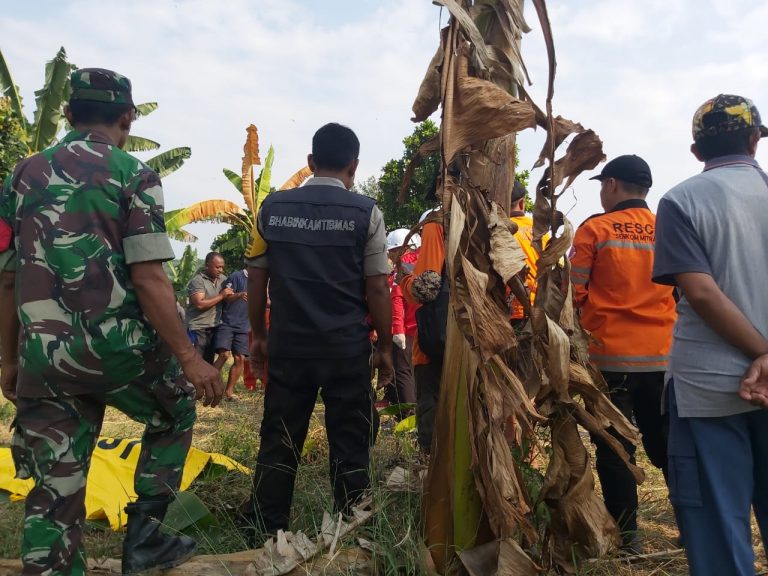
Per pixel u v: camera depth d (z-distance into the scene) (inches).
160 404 92.0
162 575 93.3
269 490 114.3
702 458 79.5
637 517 133.8
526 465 106.2
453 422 92.2
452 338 93.7
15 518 121.4
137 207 84.3
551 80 100.0
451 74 93.2
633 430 94.0
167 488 95.0
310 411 116.7
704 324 80.4
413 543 94.3
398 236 194.2
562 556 95.6
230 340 302.4
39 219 82.7
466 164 97.3
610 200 127.3
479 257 93.4
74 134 87.4
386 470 127.5
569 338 99.3
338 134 116.8
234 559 98.0
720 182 81.1
